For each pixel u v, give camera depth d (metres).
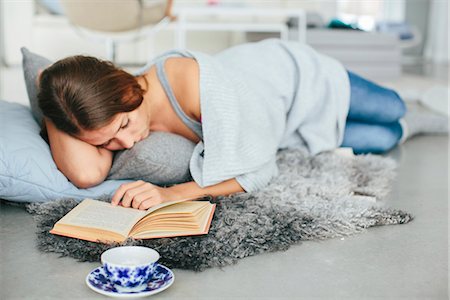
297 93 2.11
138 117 1.59
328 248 1.41
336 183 1.82
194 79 1.74
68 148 1.60
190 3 5.57
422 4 7.91
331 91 2.16
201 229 1.34
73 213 1.42
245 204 1.54
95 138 1.56
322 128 2.16
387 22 6.88
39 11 5.35
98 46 5.25
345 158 2.09
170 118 1.80
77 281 1.22
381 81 5.00
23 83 4.23
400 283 1.23
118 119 1.52
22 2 5.03
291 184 1.76
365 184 1.89
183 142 1.73
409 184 2.00
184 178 1.71
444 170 2.21
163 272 1.22
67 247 1.35
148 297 1.15
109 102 1.49
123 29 3.79
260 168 1.73
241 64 2.08
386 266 1.31
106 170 1.64
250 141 1.74
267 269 1.29
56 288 1.19
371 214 1.57
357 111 2.25
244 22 5.49
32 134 1.69
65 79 1.50
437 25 7.74
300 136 2.19
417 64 7.22
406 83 4.84
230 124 1.69
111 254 1.20
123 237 1.32
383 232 1.52
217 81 1.74
